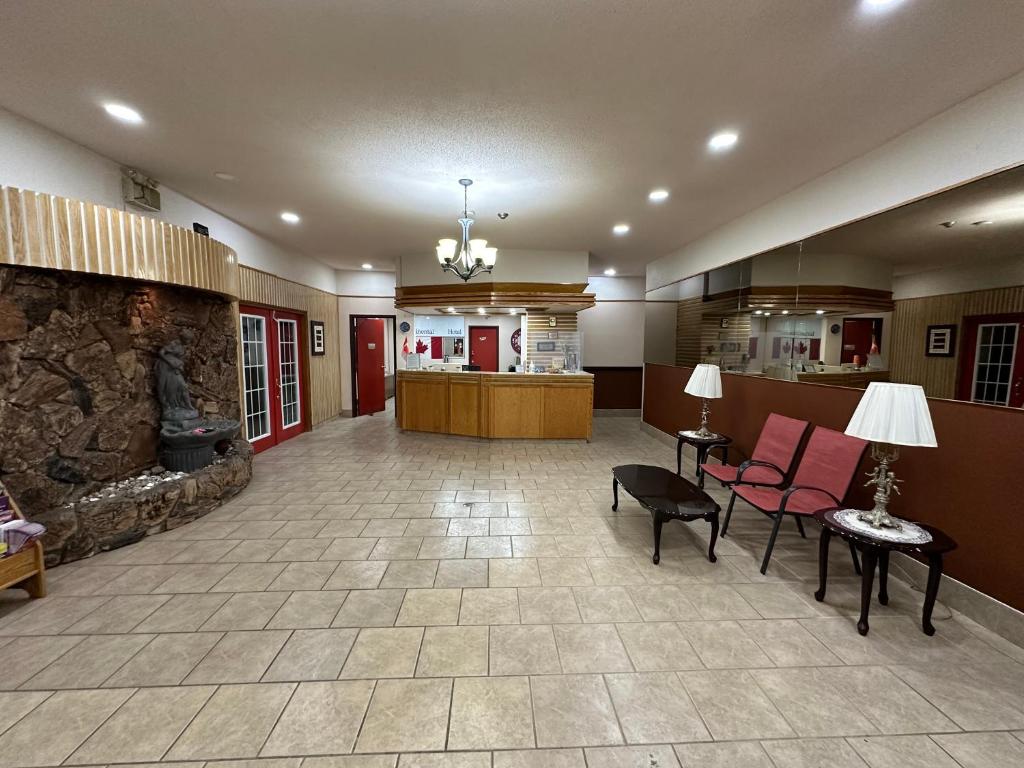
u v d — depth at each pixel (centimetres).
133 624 222
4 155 263
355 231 544
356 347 848
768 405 421
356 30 195
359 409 860
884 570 239
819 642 212
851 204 324
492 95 247
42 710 170
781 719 169
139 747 155
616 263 739
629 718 169
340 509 377
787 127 279
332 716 168
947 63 212
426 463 524
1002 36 191
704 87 237
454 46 205
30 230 260
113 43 203
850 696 180
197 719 166
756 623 226
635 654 203
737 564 288
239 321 512
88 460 317
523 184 380
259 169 352
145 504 315
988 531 225
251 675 189
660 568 281
